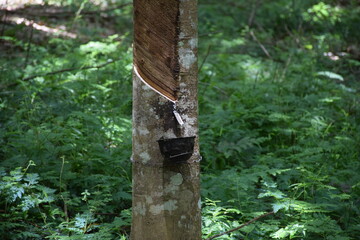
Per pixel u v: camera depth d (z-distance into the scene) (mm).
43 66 10711
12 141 7262
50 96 8984
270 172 6656
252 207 6348
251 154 8297
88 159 7086
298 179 7098
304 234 5453
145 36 4422
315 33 16250
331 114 9820
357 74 12875
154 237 4746
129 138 7641
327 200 6672
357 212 6410
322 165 7402
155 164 4652
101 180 6594
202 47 14203
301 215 5996
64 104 8539
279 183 7059
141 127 4664
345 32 15133
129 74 10312
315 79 11266
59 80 9891
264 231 5711
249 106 9656
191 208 4773
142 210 4762
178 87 4570
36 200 5777
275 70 12031
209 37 15461
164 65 4508
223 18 17703
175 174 4688
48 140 7059
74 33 14406
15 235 5559
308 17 16953
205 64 12188
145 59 4445
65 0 16203
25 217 5883
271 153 7812
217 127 8570
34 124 7918
